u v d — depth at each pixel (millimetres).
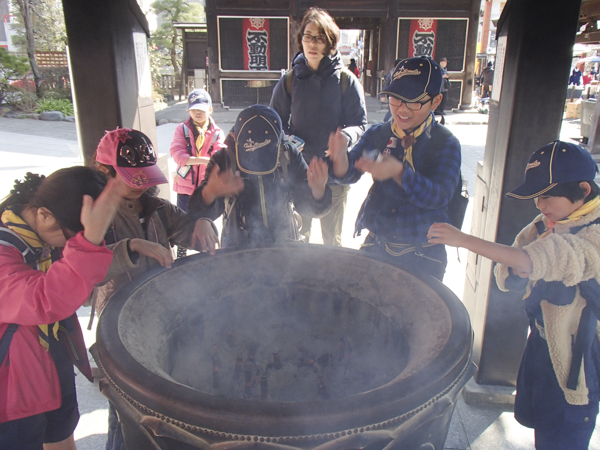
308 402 971
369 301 1659
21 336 1408
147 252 1580
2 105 14531
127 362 1104
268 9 12492
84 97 2312
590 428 1586
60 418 1697
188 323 1602
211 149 3639
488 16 27031
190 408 959
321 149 3160
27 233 1339
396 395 1009
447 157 1930
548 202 1488
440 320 1335
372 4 12555
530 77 2031
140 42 2770
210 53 12961
